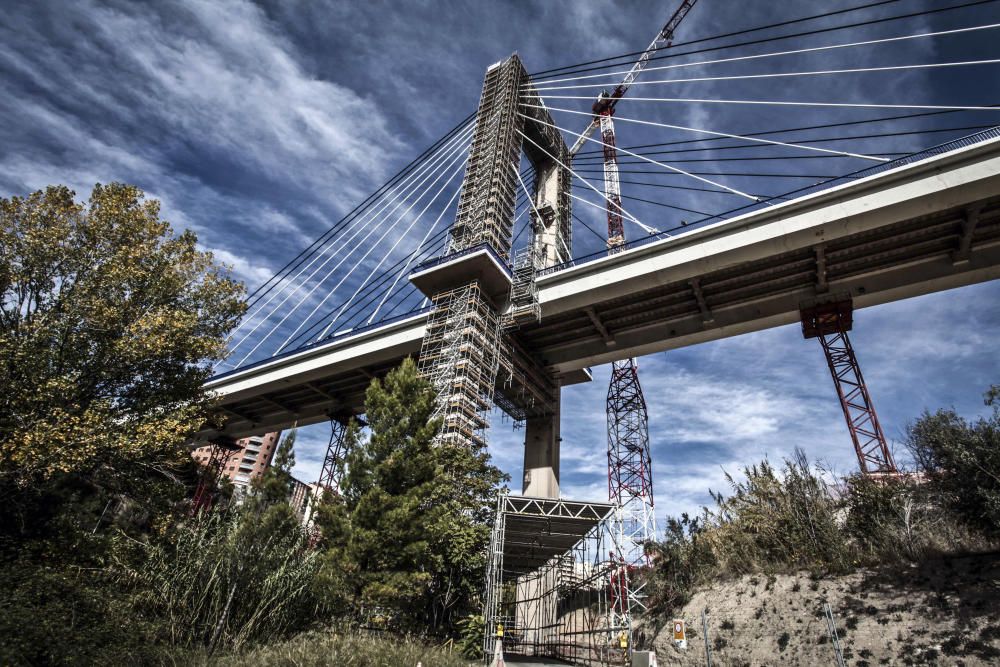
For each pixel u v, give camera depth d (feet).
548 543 107.34
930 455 69.21
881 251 147.13
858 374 179.11
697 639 81.87
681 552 108.68
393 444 73.46
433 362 169.78
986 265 141.90
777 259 150.51
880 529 73.87
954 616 56.18
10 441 60.54
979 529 63.26
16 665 35.58
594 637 107.45
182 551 54.49
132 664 40.22
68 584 48.03
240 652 47.37
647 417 231.91
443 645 73.77
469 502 100.89
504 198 217.15
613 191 306.96
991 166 121.29
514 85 258.37
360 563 65.51
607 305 173.58
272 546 60.70
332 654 46.14
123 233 80.28
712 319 171.73
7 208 72.79
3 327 70.08
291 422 267.59
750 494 97.25
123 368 75.51
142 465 76.54
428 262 189.37
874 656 58.08
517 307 176.14
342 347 211.20
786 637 68.95
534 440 198.90
